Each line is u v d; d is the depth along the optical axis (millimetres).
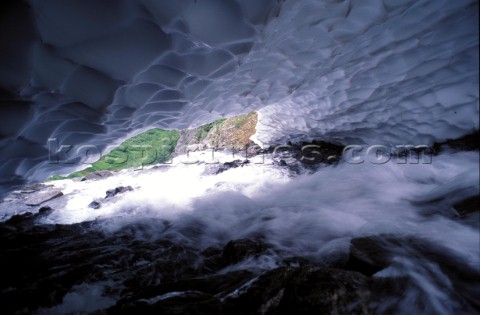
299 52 3980
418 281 2113
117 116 3277
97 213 5695
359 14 3383
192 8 2369
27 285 2570
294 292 1806
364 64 4453
